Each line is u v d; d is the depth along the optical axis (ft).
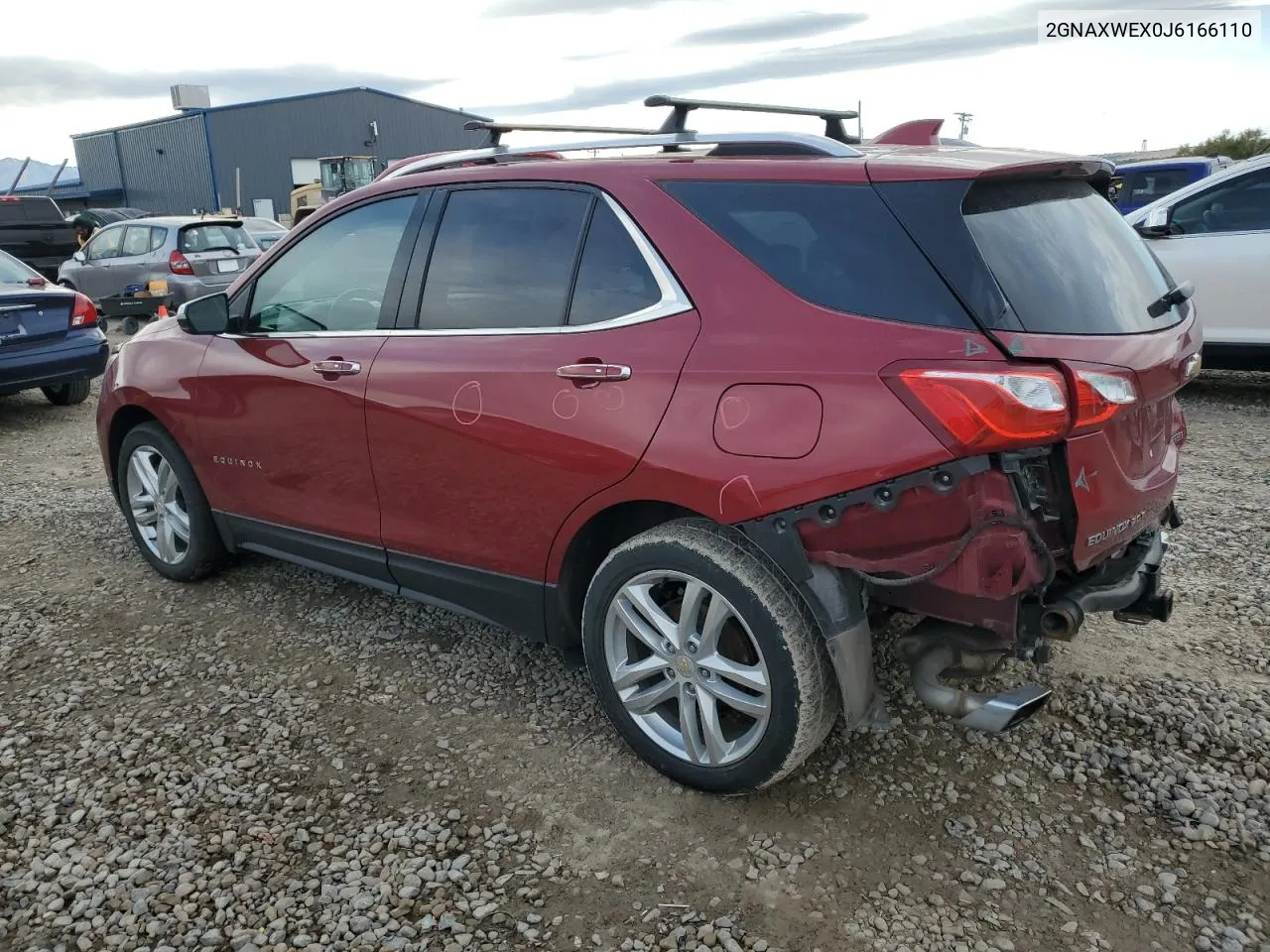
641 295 8.98
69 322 26.48
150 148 154.81
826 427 7.72
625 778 9.53
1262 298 23.80
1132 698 10.55
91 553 15.88
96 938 7.66
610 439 8.81
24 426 26.68
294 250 12.30
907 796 9.14
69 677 11.73
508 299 9.95
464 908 7.93
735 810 9.02
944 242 7.71
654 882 8.17
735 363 8.20
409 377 10.42
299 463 11.98
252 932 7.69
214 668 11.91
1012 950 7.38
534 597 10.05
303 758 10.02
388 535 11.25
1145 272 9.30
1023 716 7.91
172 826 8.95
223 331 12.75
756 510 8.02
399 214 11.16
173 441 13.89
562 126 11.60
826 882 8.11
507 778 9.61
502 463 9.71
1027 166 8.21
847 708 8.15
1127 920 7.65
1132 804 8.99
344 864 8.45
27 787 9.54
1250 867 8.18
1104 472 7.79
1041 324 7.58
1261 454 19.85
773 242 8.41
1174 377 8.60
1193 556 14.35
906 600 8.15
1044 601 7.93
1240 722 10.08
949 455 7.34
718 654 8.78
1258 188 23.91
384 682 11.51
